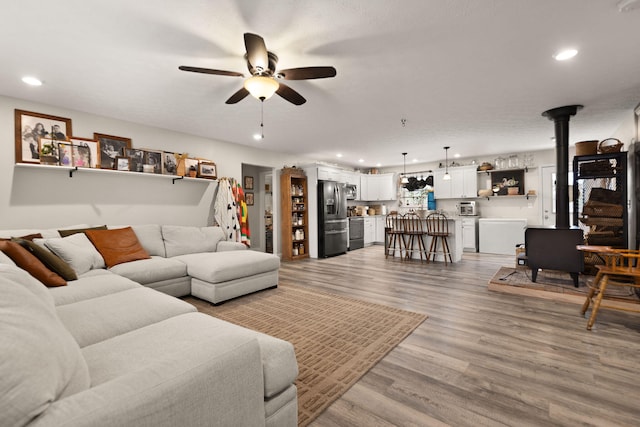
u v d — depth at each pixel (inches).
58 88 120.0
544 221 257.1
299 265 223.3
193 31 83.1
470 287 153.7
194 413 34.1
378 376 73.4
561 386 68.1
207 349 38.5
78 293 83.1
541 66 105.6
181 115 154.4
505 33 85.4
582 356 81.3
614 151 148.6
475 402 63.0
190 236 167.5
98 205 152.9
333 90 124.7
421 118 163.8
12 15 74.9
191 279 136.7
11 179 127.6
